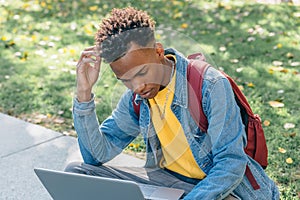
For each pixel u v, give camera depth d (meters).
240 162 2.21
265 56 5.59
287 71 5.16
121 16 2.19
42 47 6.15
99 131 2.51
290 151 3.73
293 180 3.40
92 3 7.81
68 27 6.85
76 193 2.26
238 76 5.09
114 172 2.53
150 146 2.47
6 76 5.28
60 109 4.58
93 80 2.39
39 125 4.33
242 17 6.97
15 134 4.20
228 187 2.20
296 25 6.63
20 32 6.70
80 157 3.81
